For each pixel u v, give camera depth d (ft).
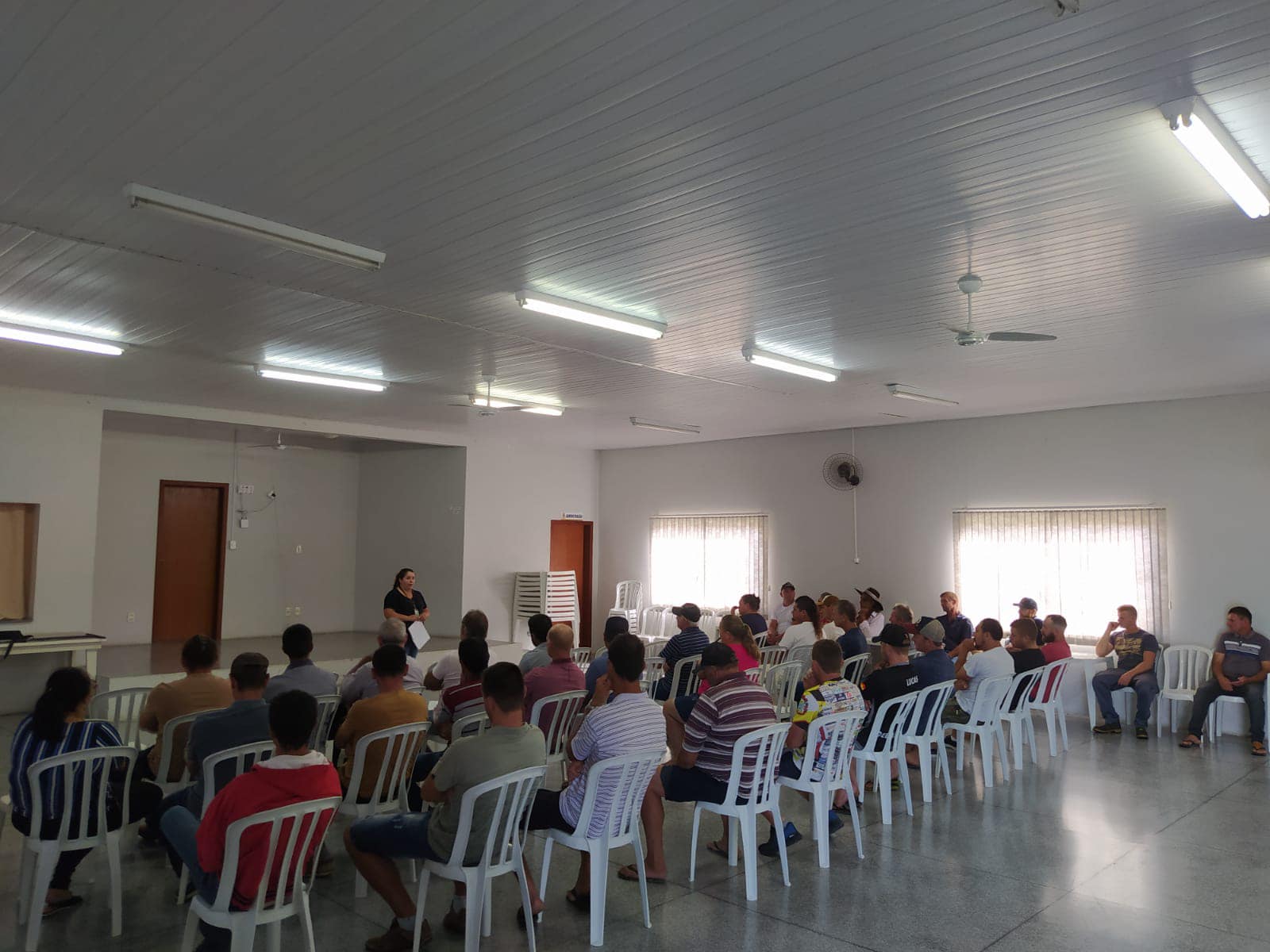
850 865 14.10
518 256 14.89
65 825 10.91
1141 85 9.39
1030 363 22.72
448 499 39.01
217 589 37.99
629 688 11.95
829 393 27.50
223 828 8.98
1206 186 11.97
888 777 16.35
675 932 11.50
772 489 37.19
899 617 25.72
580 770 11.88
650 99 9.70
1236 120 10.12
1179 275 15.75
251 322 19.31
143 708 14.06
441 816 10.27
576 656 25.85
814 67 9.07
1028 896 12.80
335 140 10.66
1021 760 20.53
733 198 12.42
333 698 15.28
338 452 42.14
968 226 13.47
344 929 11.40
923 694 17.33
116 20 8.21
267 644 36.29
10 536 27.30
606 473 43.42
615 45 8.64
